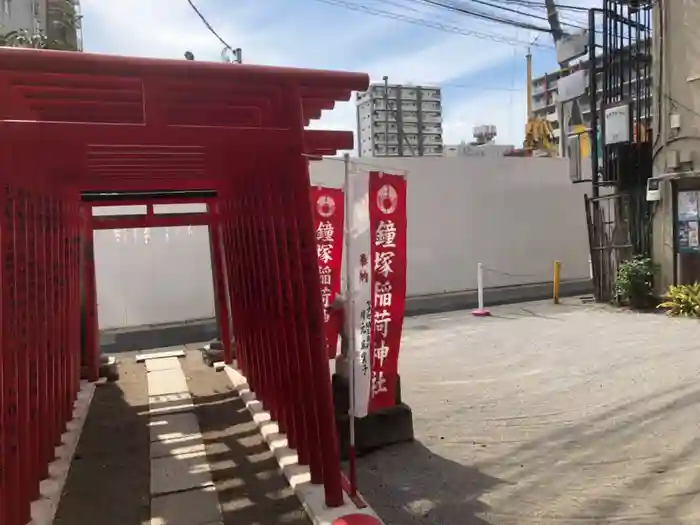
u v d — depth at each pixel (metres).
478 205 14.45
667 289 11.20
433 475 4.44
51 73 3.17
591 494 4.02
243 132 3.54
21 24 15.75
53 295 5.15
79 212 7.17
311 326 3.85
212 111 4.39
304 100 4.41
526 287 14.84
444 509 3.91
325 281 6.21
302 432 4.54
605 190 13.04
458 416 5.78
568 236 15.54
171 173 5.48
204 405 6.63
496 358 8.12
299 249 3.86
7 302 3.56
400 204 4.37
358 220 4.19
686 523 3.59
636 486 4.11
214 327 11.52
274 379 5.37
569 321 10.67
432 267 14.07
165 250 11.69
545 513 3.80
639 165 11.77
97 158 4.29
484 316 11.74
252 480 4.55
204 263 11.91
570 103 17.23
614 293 12.12
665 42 10.94
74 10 15.09
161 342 10.75
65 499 4.34
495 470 4.50
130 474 4.77
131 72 3.12
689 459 4.50
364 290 4.20
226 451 5.19
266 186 4.73
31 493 4.12
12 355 3.62
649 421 5.34
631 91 12.11
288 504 4.13
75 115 4.34
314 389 3.95
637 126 11.64
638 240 11.87
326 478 3.87
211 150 3.99
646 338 8.80
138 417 6.28
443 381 7.09
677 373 6.81
